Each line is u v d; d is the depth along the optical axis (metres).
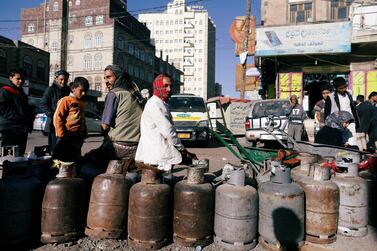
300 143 4.49
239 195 2.82
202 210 2.86
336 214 3.00
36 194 2.92
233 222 2.82
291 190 2.83
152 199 2.80
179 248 2.85
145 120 3.39
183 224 2.86
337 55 14.03
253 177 3.88
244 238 2.84
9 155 3.40
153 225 2.80
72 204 2.89
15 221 2.76
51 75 48.62
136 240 2.83
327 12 15.55
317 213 2.95
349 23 12.73
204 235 2.89
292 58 14.73
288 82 15.52
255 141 9.33
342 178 3.21
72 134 3.49
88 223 2.99
